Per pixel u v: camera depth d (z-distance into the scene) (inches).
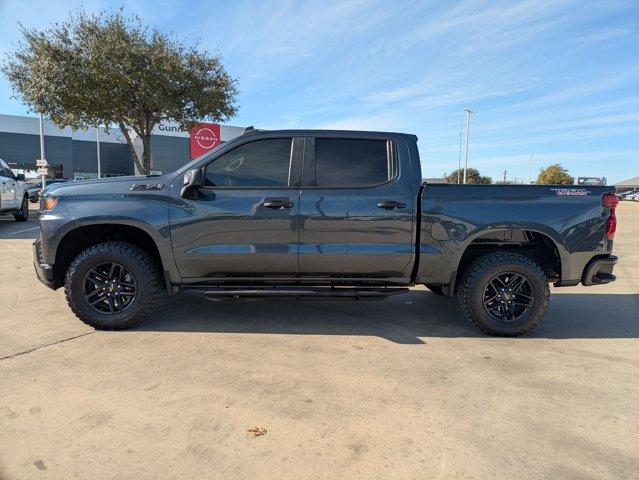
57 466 92.6
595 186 175.8
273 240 170.6
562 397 126.3
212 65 698.8
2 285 243.4
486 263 172.4
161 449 98.7
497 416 115.1
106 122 665.0
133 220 168.4
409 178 173.6
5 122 2249.0
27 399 119.4
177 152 2356.1
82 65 608.7
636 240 524.7
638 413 118.0
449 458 97.2
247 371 139.3
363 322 192.7
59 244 171.8
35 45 612.4
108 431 105.1
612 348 166.6
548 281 184.7
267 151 175.3
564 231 172.1
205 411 114.7
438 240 171.8
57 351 152.8
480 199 172.2
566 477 91.8
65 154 2428.6
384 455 97.8
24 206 620.1
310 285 179.5
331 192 171.2
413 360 150.9
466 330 184.9
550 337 178.2
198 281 175.9
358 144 176.4
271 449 99.3
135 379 132.1
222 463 94.3
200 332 175.2
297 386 129.6
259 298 172.9
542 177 3139.8
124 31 618.8
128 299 176.2
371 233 170.9
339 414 114.4
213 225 169.5
